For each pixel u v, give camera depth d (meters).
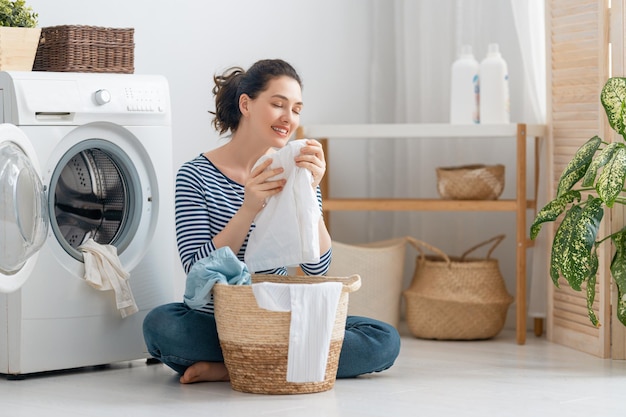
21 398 3.14
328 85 4.95
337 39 4.99
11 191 3.07
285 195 3.17
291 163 3.17
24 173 3.14
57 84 3.47
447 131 4.43
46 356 3.47
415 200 4.56
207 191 3.33
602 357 3.94
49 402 3.07
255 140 3.37
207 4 4.46
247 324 3.07
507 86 4.55
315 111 4.90
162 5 4.30
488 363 3.80
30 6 3.89
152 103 3.71
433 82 5.00
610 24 3.97
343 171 5.11
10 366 3.44
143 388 3.28
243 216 3.21
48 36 3.68
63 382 3.41
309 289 3.04
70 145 3.51
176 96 4.36
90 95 3.54
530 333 4.73
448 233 5.05
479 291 4.46
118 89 3.62
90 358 3.58
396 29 5.11
